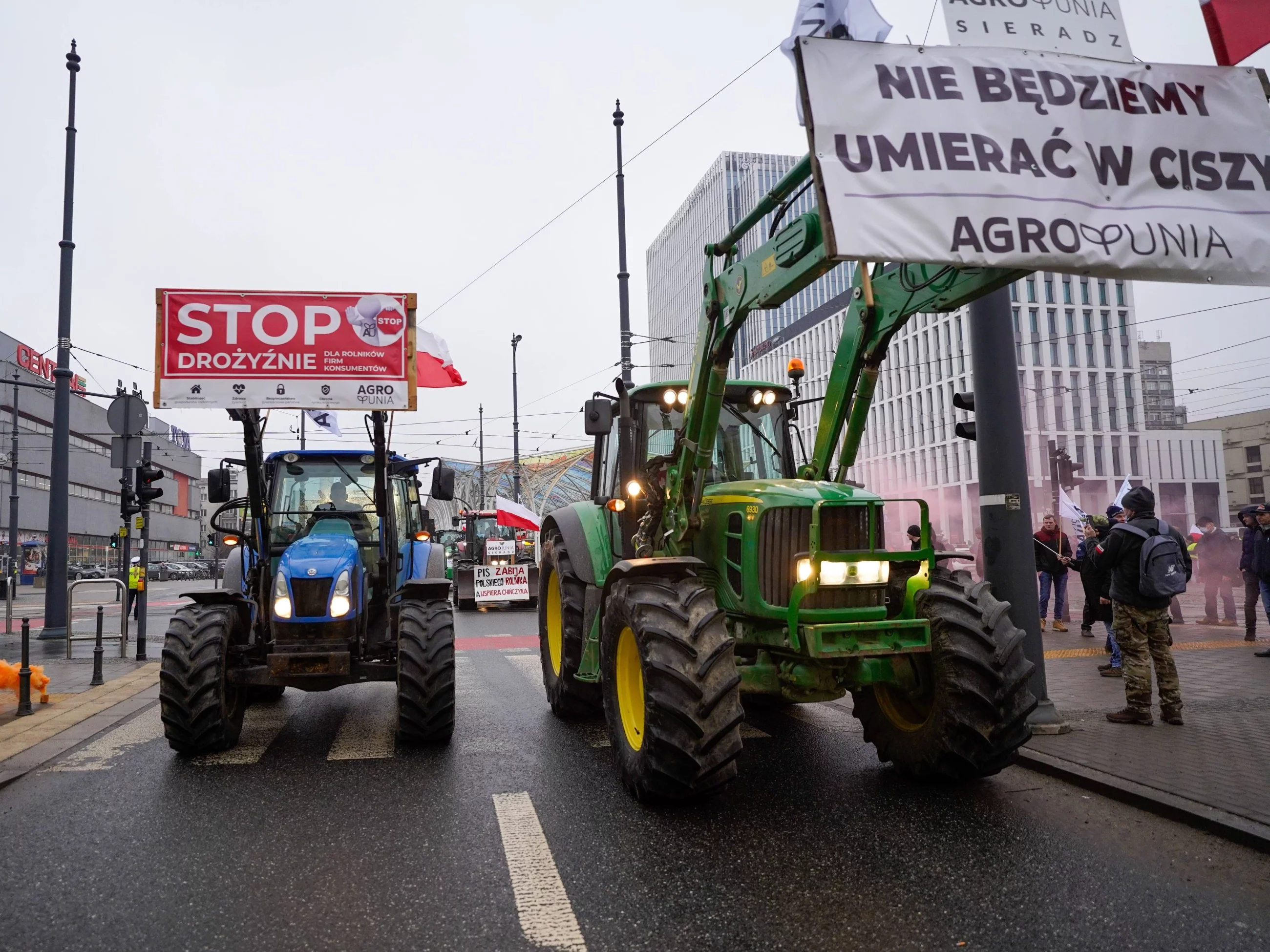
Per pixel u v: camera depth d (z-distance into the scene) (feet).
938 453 185.68
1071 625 41.96
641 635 14.35
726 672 13.98
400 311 21.85
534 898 10.91
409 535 27.32
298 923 10.29
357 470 25.76
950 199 12.23
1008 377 19.94
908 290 15.99
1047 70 12.98
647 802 14.67
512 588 61.67
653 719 13.74
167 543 232.12
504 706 24.20
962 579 15.94
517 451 107.24
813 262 13.25
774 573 15.66
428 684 18.79
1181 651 31.24
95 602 84.17
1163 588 18.69
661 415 21.07
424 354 33.73
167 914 10.56
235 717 19.67
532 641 41.39
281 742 19.90
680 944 9.64
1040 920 10.14
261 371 21.13
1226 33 13.71
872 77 12.43
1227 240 12.97
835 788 15.64
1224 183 13.19
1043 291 186.70
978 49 12.85
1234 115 13.42
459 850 12.66
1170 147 13.12
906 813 14.12
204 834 13.47
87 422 190.29
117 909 10.72
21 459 159.12
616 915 10.41
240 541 22.72
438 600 20.84
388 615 21.86
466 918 10.37
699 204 312.91
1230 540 40.29
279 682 18.92
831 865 11.90
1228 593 40.32
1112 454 187.42
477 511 74.49
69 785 16.35
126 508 36.52
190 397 20.81
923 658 15.65
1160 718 19.89
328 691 27.63
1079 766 15.83
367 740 20.11
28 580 150.92
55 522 44.55
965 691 14.40
